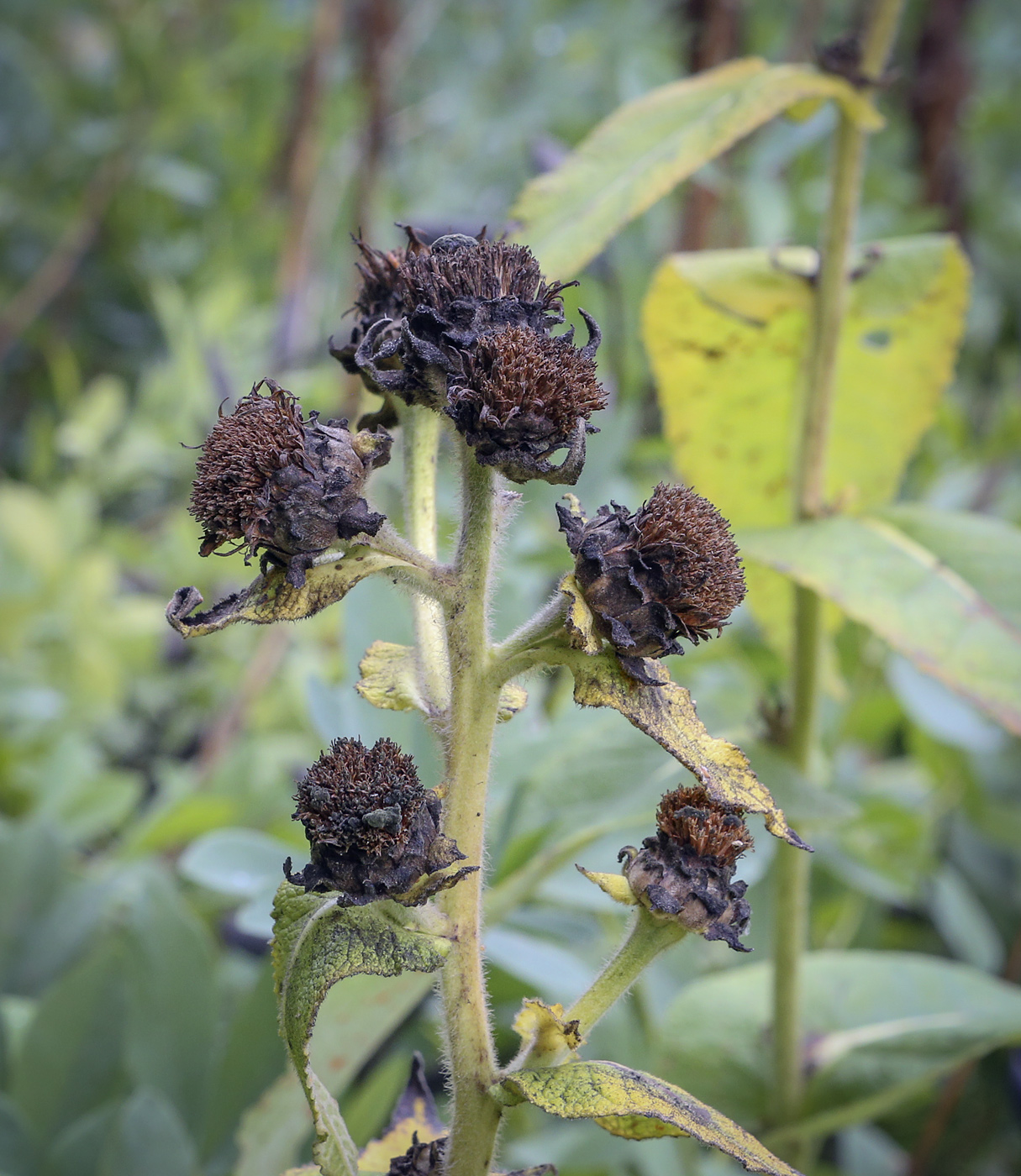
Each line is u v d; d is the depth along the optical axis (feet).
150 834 2.87
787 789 2.16
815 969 2.36
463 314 1.51
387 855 1.46
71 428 4.60
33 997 2.52
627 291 3.34
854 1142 2.96
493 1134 1.55
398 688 1.63
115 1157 2.05
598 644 1.50
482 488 1.54
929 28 4.63
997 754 3.70
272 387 1.53
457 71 5.95
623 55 4.05
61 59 6.99
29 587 4.07
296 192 4.56
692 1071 2.31
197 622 1.50
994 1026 2.23
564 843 2.12
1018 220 5.65
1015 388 4.78
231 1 6.43
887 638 1.98
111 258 6.08
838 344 2.24
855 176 2.21
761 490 2.50
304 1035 1.45
